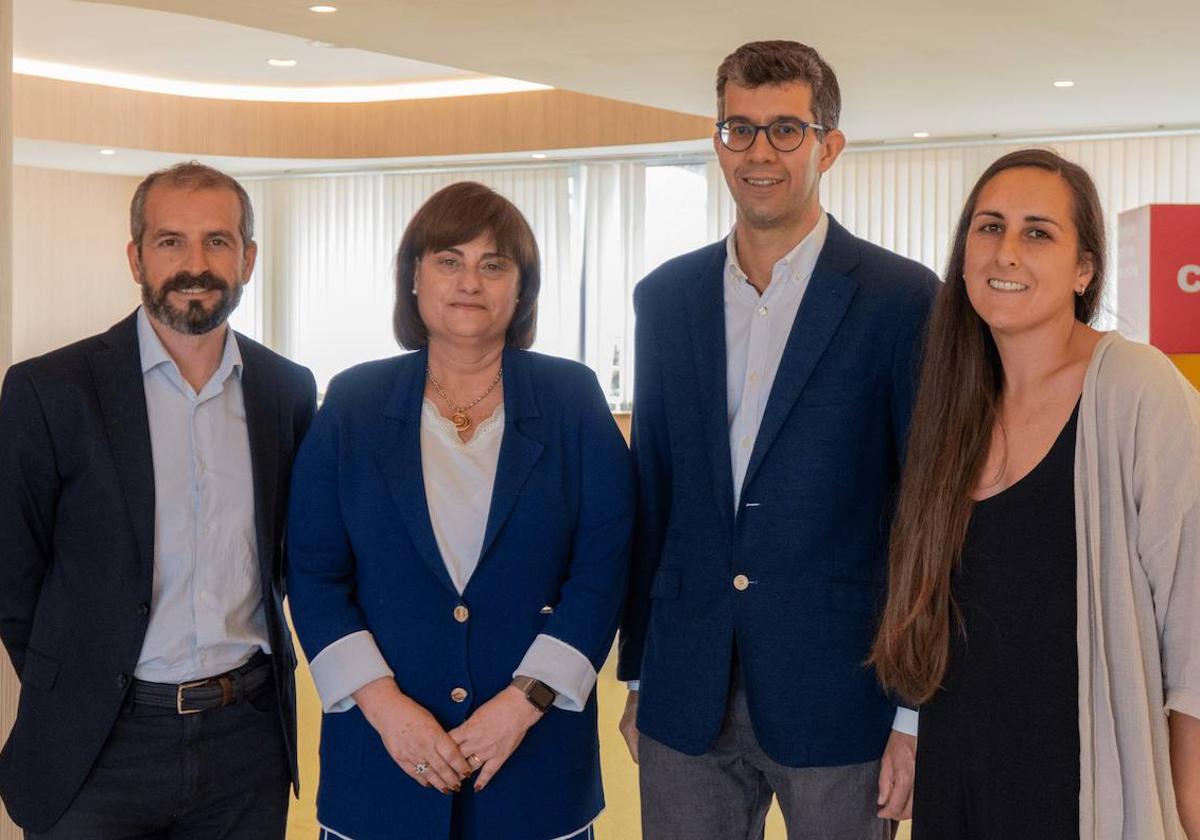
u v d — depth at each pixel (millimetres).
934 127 10516
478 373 2531
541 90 11680
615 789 4566
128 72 11539
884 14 6758
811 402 2477
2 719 3223
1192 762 2045
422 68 11203
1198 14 6746
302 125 12336
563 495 2486
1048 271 2098
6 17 3309
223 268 2512
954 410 2221
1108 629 2016
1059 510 2074
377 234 13461
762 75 2488
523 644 2426
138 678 2465
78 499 2453
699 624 2555
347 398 2525
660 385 2682
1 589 2482
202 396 2543
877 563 2510
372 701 2369
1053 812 2053
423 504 2406
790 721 2469
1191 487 1983
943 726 2191
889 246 11328
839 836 2510
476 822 2373
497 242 2455
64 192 13859
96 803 2451
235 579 2539
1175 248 3852
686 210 12281
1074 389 2117
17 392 2443
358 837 2404
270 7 6617
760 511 2488
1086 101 9336
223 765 2531
